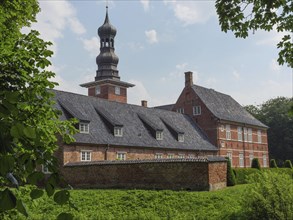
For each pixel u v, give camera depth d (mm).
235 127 50125
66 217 2420
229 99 55594
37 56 4820
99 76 61719
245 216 13172
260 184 13109
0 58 4512
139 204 17781
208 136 46844
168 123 42000
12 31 5590
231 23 7504
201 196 18500
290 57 7566
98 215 15453
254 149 53812
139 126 37906
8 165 2184
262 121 70812
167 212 16312
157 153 37000
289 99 72562
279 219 12336
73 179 26719
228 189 21797
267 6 7121
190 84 49750
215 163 22562
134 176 24203
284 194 12516
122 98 61656
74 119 5367
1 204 2145
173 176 22844
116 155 32625
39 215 13625
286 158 66875
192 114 48844
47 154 2711
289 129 66312
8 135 2268
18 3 6434
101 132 32500
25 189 4602
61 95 33219
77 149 28984
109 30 61688
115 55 62094
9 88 4320
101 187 25328
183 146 40375
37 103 4422
